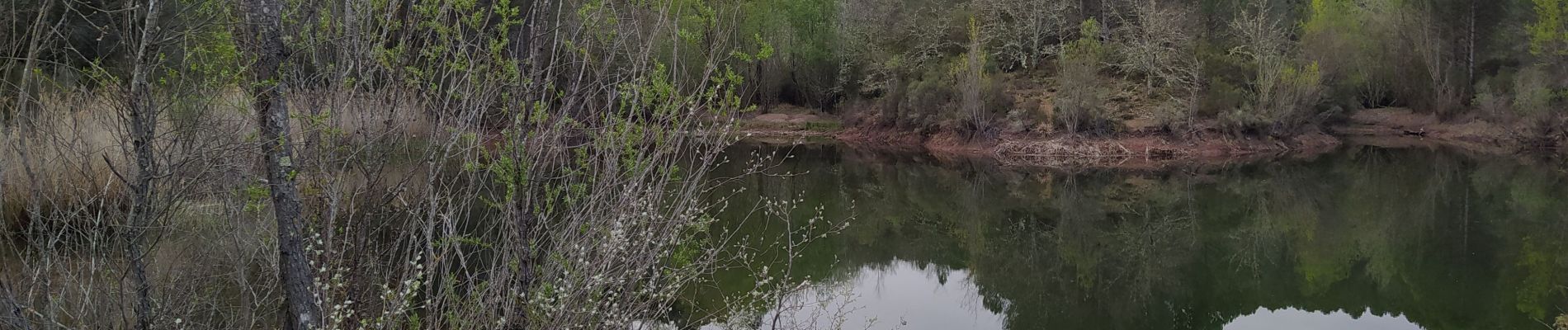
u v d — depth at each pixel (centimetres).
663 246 523
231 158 373
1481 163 2270
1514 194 1716
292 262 329
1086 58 2605
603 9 445
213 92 344
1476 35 3011
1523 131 2605
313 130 372
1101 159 2403
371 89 394
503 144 457
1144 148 2447
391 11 391
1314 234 1396
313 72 391
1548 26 2555
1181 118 2506
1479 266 1115
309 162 379
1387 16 3362
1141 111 2622
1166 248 1306
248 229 491
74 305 442
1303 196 1788
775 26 3456
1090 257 1249
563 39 448
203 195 428
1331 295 1043
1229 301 1030
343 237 431
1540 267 1076
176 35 318
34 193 426
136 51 310
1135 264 1203
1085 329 929
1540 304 916
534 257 453
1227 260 1230
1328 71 2864
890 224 1470
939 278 1095
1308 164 2294
